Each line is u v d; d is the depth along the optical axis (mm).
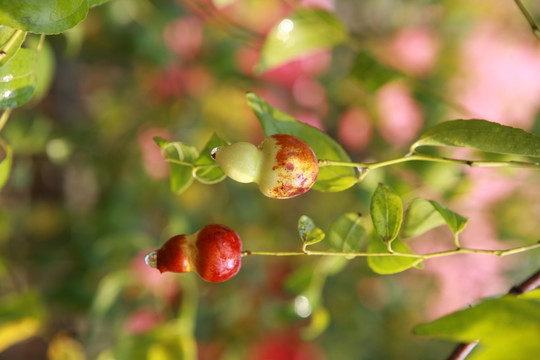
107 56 835
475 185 566
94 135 825
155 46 800
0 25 353
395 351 936
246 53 829
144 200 818
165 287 691
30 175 768
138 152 831
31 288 710
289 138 350
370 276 896
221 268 354
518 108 780
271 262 856
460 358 369
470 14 865
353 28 1022
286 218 920
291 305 539
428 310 929
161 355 513
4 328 531
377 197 372
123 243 697
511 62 794
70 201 868
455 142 362
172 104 847
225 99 847
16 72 368
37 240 821
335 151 389
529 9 866
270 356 776
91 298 697
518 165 359
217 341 777
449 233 865
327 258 504
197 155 399
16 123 698
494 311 326
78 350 655
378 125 791
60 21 343
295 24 487
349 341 893
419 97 624
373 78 529
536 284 363
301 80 862
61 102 841
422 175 534
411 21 969
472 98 772
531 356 319
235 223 851
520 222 714
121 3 771
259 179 348
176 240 356
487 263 843
